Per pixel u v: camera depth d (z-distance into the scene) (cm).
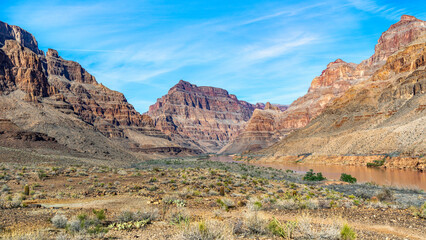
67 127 14462
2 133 10475
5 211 1501
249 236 975
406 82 16875
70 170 4759
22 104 14800
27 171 4422
